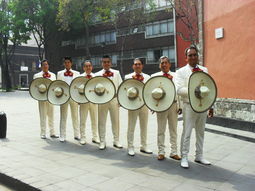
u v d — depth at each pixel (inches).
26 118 462.3
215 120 351.9
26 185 168.2
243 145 263.1
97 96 237.1
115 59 1293.1
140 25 1127.0
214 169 193.2
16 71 2063.2
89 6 1082.1
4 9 1326.3
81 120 267.3
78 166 200.8
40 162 210.5
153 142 278.1
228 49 339.9
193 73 180.2
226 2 339.6
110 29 1290.6
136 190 158.4
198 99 181.5
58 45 1551.4
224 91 350.0
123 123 410.0
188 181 171.2
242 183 167.9
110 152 239.3
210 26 369.4
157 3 1087.0
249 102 312.7
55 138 296.4
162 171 189.6
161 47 1107.9
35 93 286.0
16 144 268.1
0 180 187.3
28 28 1288.1
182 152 199.8
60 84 272.7
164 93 199.0
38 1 1232.2
